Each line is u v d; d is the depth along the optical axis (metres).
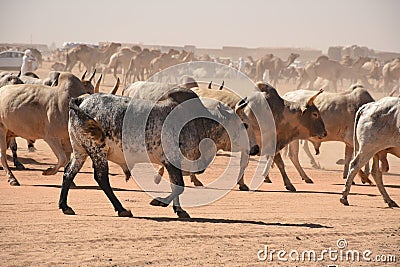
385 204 26.98
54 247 17.48
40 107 28.33
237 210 23.67
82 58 117.56
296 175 36.69
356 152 26.59
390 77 115.06
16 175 31.36
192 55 114.62
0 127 28.77
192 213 22.67
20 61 112.81
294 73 136.50
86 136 21.14
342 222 22.12
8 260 16.25
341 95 34.53
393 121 25.34
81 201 24.23
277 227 20.81
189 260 16.70
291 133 30.69
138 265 16.12
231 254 17.44
